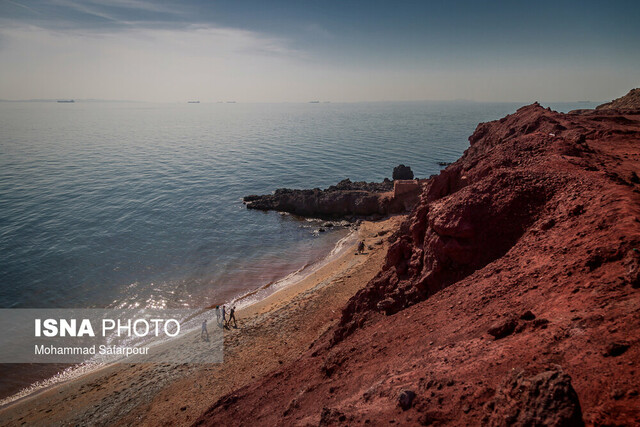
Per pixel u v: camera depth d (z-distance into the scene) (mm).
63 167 94125
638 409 4613
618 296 7094
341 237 50375
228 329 26828
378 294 16188
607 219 9641
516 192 13109
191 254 44562
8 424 19109
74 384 22328
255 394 14438
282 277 38094
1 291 34750
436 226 13977
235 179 87875
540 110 36125
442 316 10984
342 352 12609
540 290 9039
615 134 27688
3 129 193750
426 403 6711
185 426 15773
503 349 7168
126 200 67812
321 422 7656
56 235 49844
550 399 4867
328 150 135500
